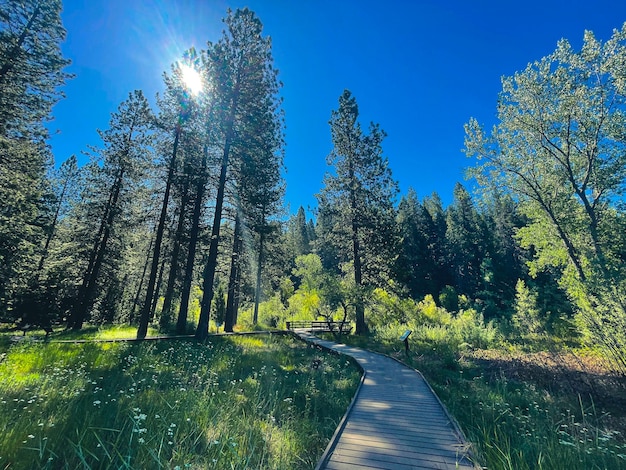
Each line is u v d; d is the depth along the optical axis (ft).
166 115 68.59
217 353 42.93
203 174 62.18
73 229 89.66
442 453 15.94
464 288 183.62
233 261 83.87
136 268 103.24
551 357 47.60
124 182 81.20
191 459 13.70
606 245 62.59
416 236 191.11
